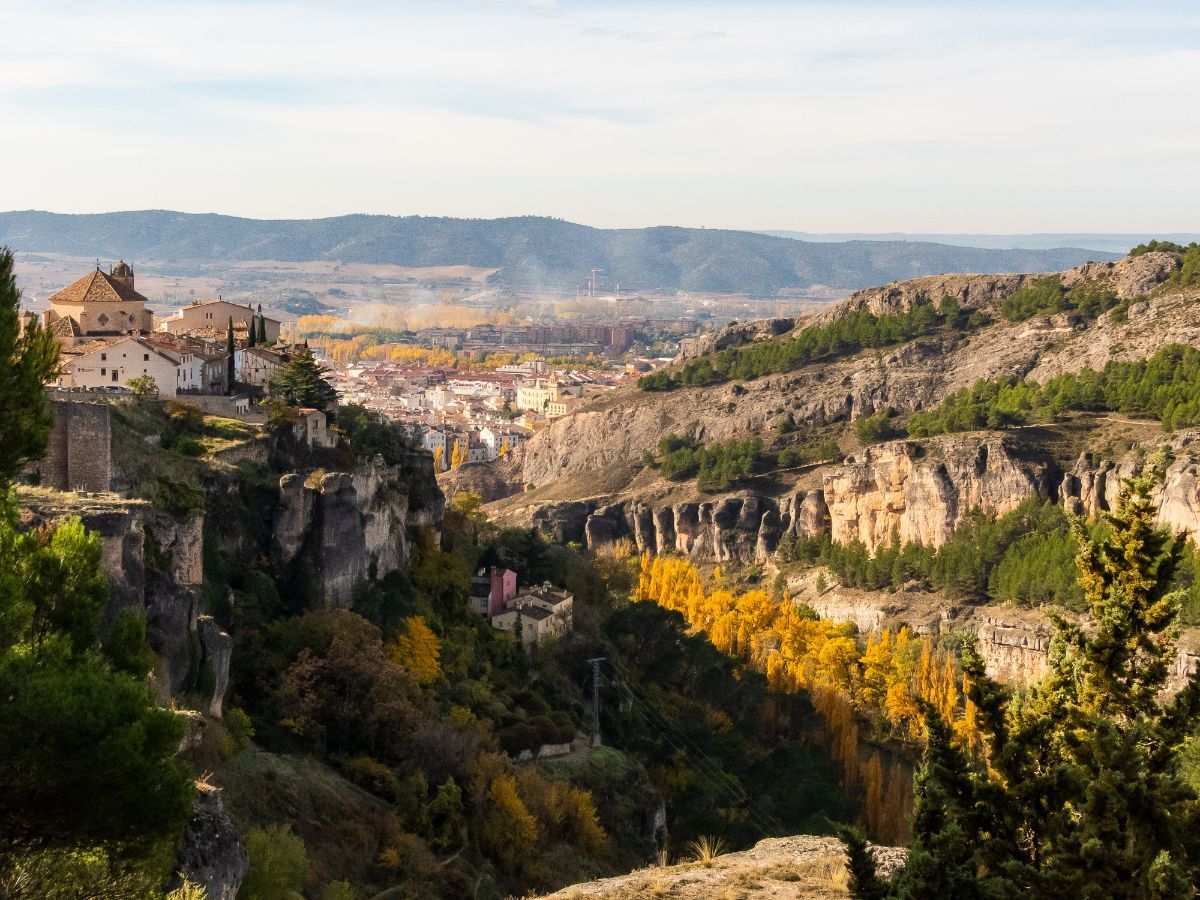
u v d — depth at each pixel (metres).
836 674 199.75
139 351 143.00
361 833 91.12
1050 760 47.62
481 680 128.50
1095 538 49.91
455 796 101.19
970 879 43.72
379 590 127.06
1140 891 42.44
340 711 104.88
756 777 146.12
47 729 36.66
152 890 40.16
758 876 53.25
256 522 116.88
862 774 152.75
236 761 89.94
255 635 107.38
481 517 188.00
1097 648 47.97
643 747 140.50
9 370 48.22
